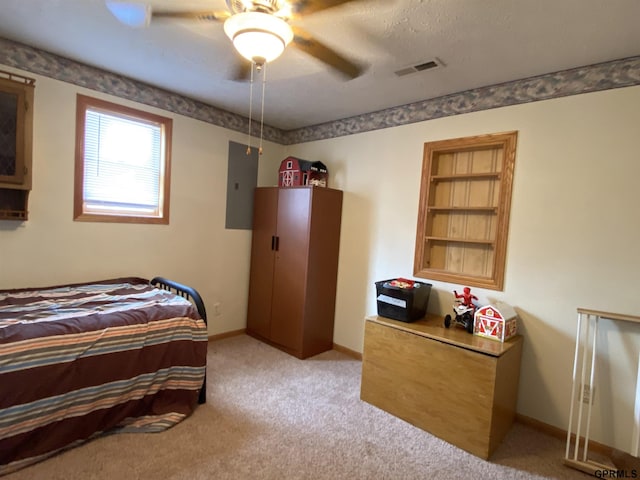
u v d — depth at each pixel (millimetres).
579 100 2176
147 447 1901
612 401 2072
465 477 1838
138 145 2941
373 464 1893
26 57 2281
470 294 2549
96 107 2643
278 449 1962
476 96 2594
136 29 1961
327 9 1537
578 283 2180
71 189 2566
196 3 1703
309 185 3316
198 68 2469
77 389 1790
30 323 1769
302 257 3258
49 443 1725
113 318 1967
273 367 3051
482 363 2016
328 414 2365
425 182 2867
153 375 2082
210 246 3465
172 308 2229
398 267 3062
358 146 3361
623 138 2035
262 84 2682
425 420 2244
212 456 1865
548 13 1622
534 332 2340
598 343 2119
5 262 2330
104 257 2771
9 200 2318
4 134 2162
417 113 2926
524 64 2162
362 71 2340
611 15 1614
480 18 1689
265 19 1398
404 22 1744
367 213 3287
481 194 2654
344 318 3477
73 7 1780
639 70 1983
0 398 1562
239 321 3811
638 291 1994
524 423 2383
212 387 2629
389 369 2436
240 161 3639
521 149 2391
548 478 1865
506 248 2451
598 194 2113
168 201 3102
